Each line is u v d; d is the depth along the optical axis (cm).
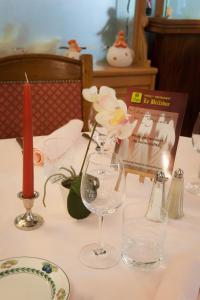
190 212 98
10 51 254
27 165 86
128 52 263
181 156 131
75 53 246
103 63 278
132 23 283
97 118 88
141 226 84
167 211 88
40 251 81
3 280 70
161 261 78
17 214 94
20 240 84
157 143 102
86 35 273
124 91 261
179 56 273
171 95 101
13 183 108
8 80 159
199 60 278
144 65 270
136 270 76
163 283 64
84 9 266
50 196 102
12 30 250
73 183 88
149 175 104
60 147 106
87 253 80
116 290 71
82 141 135
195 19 274
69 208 89
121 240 85
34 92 163
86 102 170
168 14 277
